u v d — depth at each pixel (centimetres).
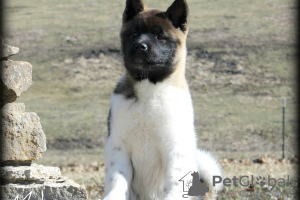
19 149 577
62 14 4016
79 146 2039
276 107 2530
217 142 2045
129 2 646
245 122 2305
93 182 981
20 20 3850
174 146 566
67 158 1748
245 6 3941
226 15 3772
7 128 573
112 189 553
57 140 2102
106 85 2930
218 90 2784
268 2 3988
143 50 588
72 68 3134
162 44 613
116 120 576
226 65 3083
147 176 596
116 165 568
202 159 675
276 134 2134
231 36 3419
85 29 3706
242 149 1939
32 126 582
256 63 3077
